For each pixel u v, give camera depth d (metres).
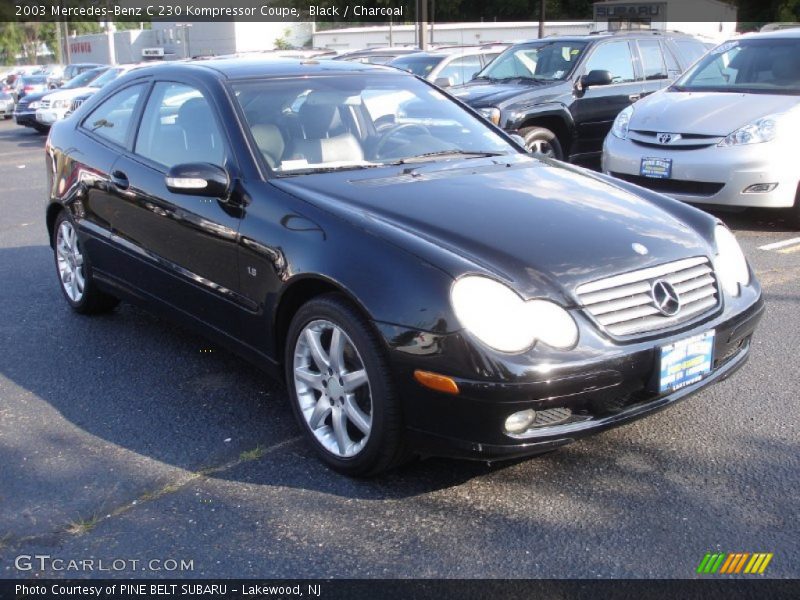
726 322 3.36
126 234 4.60
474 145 4.48
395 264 3.08
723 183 6.85
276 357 3.69
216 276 3.91
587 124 9.42
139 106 4.71
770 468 3.35
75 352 4.80
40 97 19.08
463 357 2.88
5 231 8.20
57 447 3.67
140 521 3.08
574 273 3.09
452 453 3.02
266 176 3.78
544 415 3.00
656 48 10.21
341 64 4.80
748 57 7.77
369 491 3.25
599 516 3.05
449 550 2.87
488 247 3.17
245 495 3.24
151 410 4.02
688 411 3.87
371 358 3.08
